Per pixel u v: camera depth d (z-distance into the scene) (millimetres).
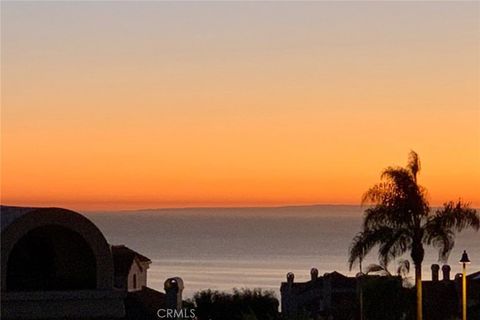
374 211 70312
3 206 47625
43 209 45312
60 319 45625
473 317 84312
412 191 69688
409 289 72812
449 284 91562
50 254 47281
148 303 76750
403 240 69938
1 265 44938
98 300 46125
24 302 45250
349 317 90312
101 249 46375
